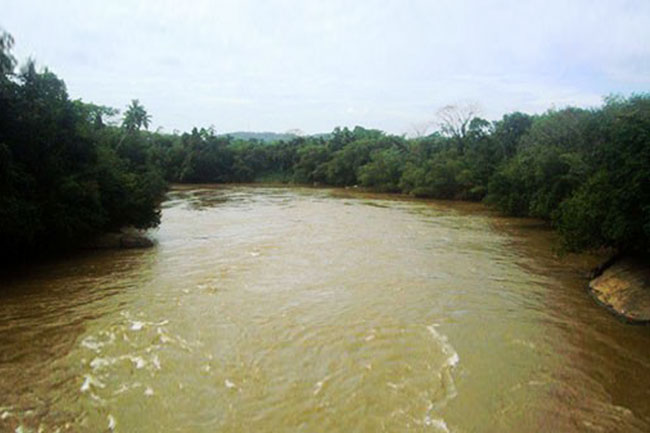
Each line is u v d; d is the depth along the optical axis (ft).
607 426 31.09
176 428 30.81
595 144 101.86
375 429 30.63
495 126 221.87
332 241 96.48
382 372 38.58
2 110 69.36
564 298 58.34
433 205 173.78
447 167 199.82
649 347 43.65
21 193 69.00
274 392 35.40
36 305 55.36
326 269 72.69
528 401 34.19
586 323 49.78
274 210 154.30
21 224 64.80
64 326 48.57
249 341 44.86
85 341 44.73
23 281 65.92
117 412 32.65
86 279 66.85
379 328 48.24
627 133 55.47
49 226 73.87
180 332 47.01
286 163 349.61
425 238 100.48
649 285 52.60
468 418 31.96
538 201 109.50
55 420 31.68
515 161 139.74
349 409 33.04
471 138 231.91
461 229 113.39
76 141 83.66
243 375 38.09
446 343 44.52
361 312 53.11
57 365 39.73
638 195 51.44
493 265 75.51
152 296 58.85
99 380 37.22
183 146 323.16
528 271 71.61
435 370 38.99
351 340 45.14
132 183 95.86
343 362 40.45
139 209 94.73
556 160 105.70
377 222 125.18
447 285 63.93
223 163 328.29
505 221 128.16
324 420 31.65
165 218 132.87
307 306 55.06
